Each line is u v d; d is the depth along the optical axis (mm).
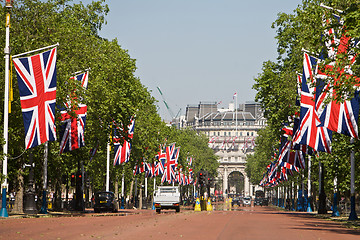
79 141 51250
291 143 61188
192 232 27094
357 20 33156
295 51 65500
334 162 57094
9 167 57531
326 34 36188
